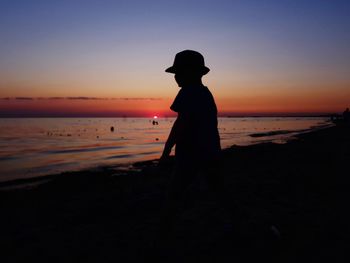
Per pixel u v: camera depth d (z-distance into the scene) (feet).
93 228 13.69
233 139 104.94
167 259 9.67
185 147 9.58
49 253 10.98
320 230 11.95
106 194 22.44
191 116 9.24
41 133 184.96
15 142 109.70
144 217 15.08
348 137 78.38
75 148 83.25
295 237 11.30
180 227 12.90
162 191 21.24
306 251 10.03
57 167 48.60
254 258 9.68
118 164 50.16
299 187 20.16
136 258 10.12
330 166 29.12
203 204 16.63
